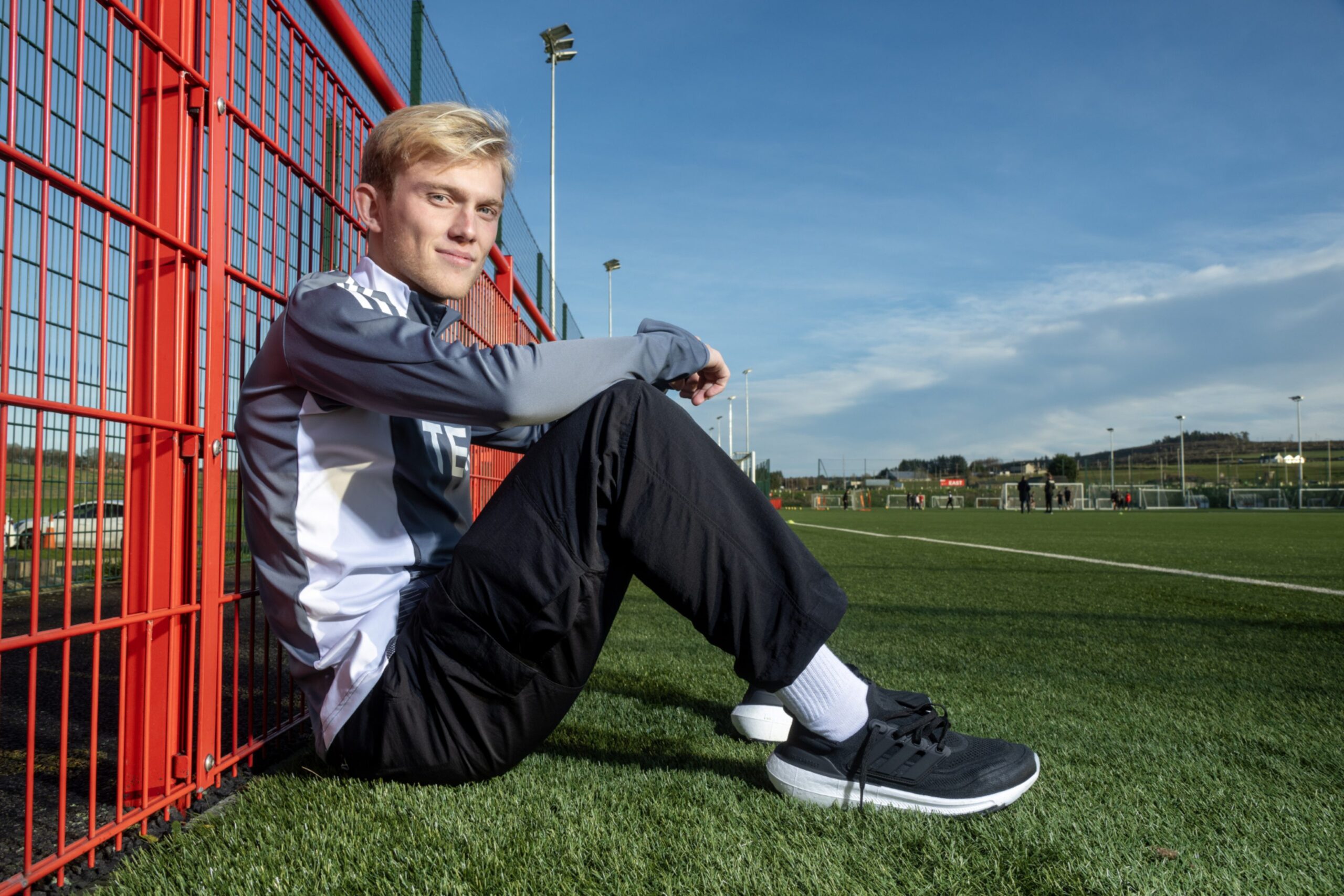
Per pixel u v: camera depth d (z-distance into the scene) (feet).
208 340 4.25
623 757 5.20
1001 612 13.47
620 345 4.12
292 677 4.38
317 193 5.93
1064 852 3.72
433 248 4.37
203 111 4.24
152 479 3.95
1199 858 3.69
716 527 3.64
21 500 5.55
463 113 4.37
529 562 3.61
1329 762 5.24
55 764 5.16
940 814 4.12
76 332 3.29
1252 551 30.83
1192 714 6.60
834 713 4.14
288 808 4.07
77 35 3.25
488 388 3.62
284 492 3.92
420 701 3.88
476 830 3.83
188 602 4.23
